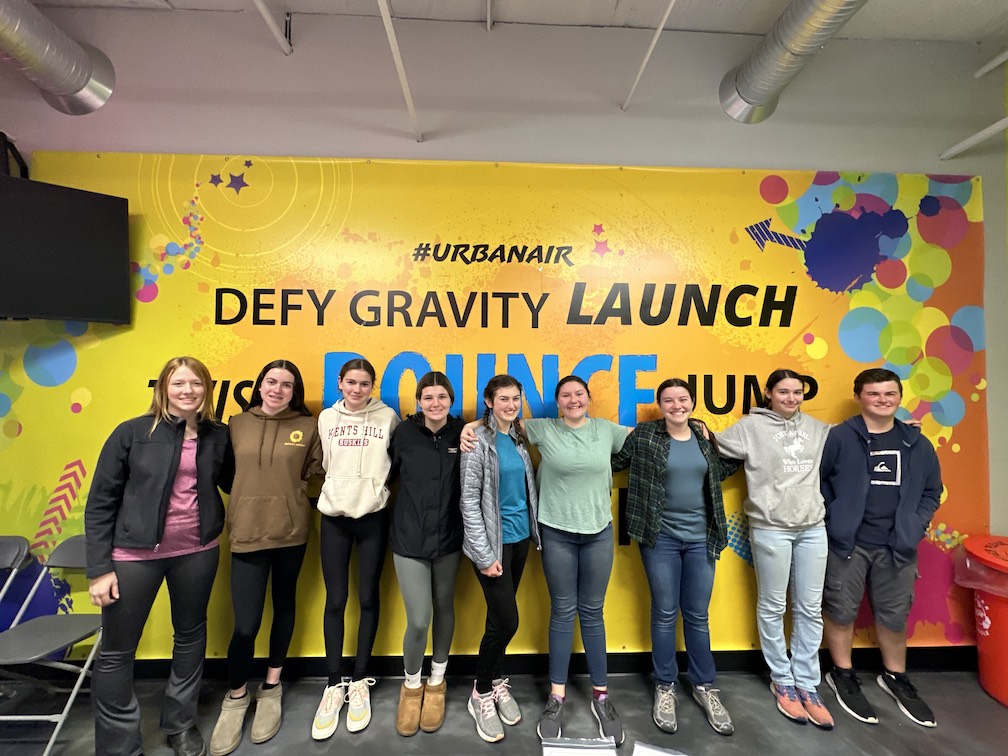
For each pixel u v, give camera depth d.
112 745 1.59
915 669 2.25
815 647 2.00
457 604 2.19
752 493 2.06
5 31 1.80
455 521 1.87
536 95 2.33
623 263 2.29
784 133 2.37
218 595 2.15
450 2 2.21
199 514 1.66
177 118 2.24
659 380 2.28
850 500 2.02
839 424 2.17
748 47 2.38
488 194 2.27
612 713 1.86
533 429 1.99
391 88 2.29
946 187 2.36
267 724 1.83
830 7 1.71
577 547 1.89
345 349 2.22
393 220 2.25
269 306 2.21
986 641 2.10
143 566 1.58
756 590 2.24
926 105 2.40
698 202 2.30
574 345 2.27
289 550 1.90
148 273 2.19
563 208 2.28
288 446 1.91
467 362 2.24
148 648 2.14
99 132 2.22
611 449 1.99
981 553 2.06
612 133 2.34
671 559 1.96
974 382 2.33
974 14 2.23
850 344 2.31
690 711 1.97
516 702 1.98
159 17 2.25
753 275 2.30
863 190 2.34
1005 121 2.01
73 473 2.15
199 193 2.21
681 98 2.36
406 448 1.88
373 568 1.92
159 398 1.64
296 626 2.16
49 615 1.94
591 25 2.35
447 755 1.74
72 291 2.02
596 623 1.88
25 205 1.94
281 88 2.27
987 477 2.31
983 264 2.36
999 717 1.96
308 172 2.23
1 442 2.14
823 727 1.89
